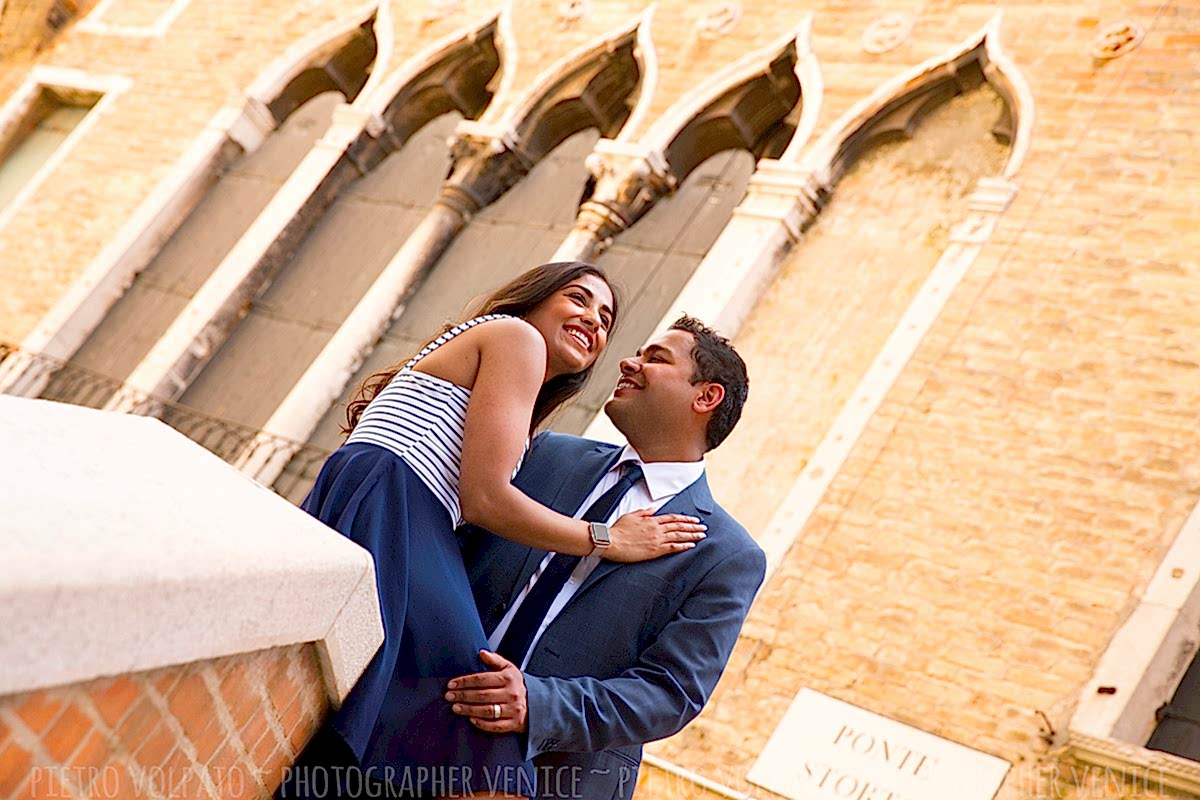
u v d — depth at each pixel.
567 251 8.59
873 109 8.07
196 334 9.45
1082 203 6.86
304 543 1.61
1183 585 5.38
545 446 3.07
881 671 5.66
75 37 12.03
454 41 10.07
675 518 2.72
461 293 9.11
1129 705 5.14
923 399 6.48
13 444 1.42
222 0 11.66
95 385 9.70
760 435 7.02
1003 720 5.30
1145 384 6.05
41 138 11.77
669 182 8.84
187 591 1.29
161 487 1.52
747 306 7.61
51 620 1.13
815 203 7.94
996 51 7.79
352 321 9.05
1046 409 6.18
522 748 2.20
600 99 9.52
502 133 9.29
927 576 5.88
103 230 10.48
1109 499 5.77
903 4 8.49
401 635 2.03
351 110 10.11
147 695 1.38
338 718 1.85
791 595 6.05
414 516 2.16
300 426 8.74
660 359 2.98
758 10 9.02
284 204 9.92
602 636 2.61
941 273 6.95
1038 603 5.59
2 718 1.19
